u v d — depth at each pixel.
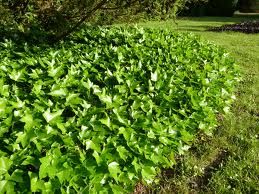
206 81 5.31
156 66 5.40
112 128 3.62
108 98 4.03
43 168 2.93
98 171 3.21
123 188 3.49
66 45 6.40
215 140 5.10
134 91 4.71
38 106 3.63
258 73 8.64
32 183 2.85
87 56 5.45
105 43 6.67
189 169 4.34
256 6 30.19
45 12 6.68
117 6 6.75
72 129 3.48
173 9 6.95
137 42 6.88
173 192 3.93
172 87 4.81
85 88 4.33
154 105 4.32
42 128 3.36
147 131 3.83
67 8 6.69
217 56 6.85
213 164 4.57
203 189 4.06
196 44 7.56
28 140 3.15
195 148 4.85
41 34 6.88
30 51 5.80
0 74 4.39
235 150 4.88
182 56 6.16
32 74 4.39
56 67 4.84
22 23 6.78
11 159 3.00
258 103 6.69
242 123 5.70
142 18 7.43
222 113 5.77
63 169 3.05
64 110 3.91
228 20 23.39
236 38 13.84
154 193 3.88
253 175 4.27
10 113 3.53
